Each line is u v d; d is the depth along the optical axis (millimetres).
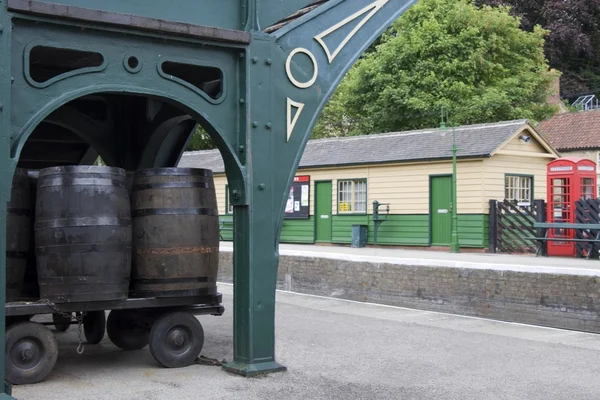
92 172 6699
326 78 7301
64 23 5922
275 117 7004
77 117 8953
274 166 6984
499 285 11539
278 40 7039
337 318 11188
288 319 10992
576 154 32469
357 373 7184
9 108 5594
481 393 6461
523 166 20609
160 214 7059
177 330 7203
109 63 6207
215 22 7164
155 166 9203
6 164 5555
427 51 30203
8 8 5609
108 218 6688
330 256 14266
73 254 6555
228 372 6988
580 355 8352
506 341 9289
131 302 6867
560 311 10719
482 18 30828
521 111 29922
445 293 12305
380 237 22000
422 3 31297
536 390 6602
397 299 13031
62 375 6871
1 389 5496
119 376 6828
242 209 6902
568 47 48250
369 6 7586
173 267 7062
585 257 16406
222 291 14867
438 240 20672
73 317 7477
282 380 6758
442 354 8312
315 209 24031
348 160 22969
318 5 7602
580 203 16594
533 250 18766
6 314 6309
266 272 6949
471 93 29734
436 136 22016
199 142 38750
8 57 5605
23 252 6953
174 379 6703
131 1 6816
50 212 6605
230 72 6875
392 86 30531
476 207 19719
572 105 47875
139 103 9164
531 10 47375
